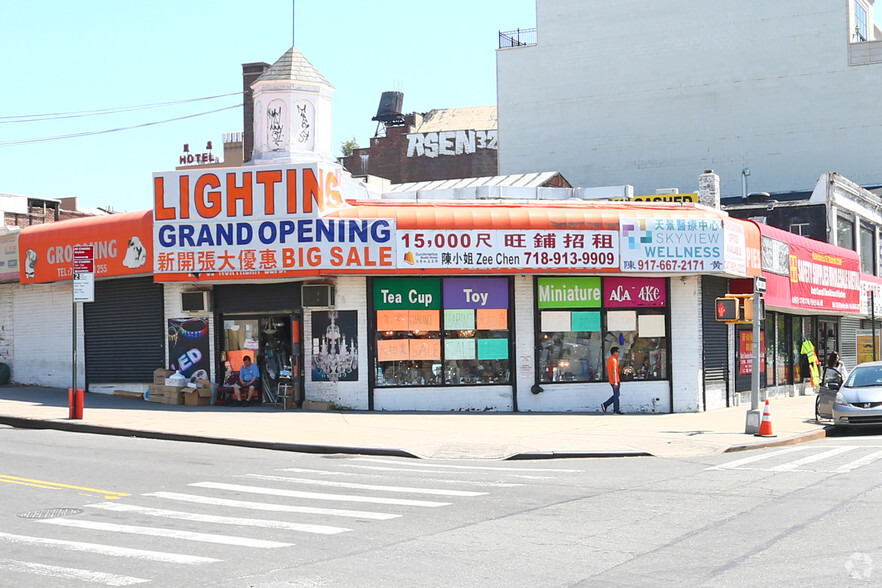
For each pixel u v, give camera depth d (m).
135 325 27.92
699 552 9.27
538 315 27.00
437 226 25.64
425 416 24.73
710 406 28.53
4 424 22.62
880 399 22.47
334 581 8.23
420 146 68.25
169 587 8.05
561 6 56.28
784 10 51.88
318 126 28.59
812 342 39.19
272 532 10.41
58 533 10.37
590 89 55.50
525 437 20.48
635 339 27.75
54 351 30.11
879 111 49.97
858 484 13.52
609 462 17.31
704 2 53.41
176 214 25.94
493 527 10.66
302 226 25.20
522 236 26.08
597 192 37.06
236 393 26.41
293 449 18.77
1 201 44.22
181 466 15.83
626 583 8.09
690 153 53.28
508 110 57.12
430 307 26.31
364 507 12.02
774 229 32.31
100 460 16.38
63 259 28.67
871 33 58.25
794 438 20.73
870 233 47.56
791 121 51.53
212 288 26.94
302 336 26.14
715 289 29.12
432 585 8.08
